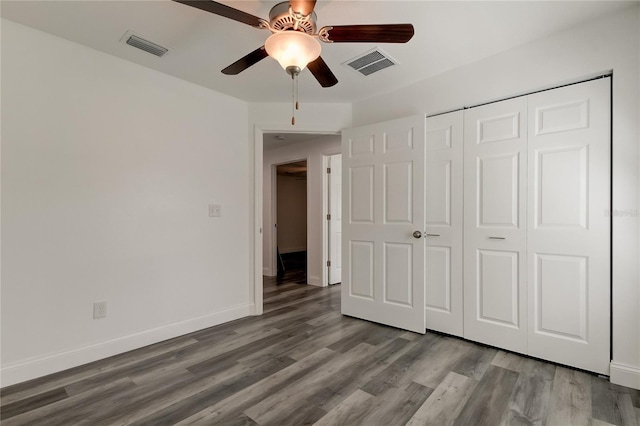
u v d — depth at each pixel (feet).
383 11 6.14
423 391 6.13
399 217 9.52
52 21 6.48
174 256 9.04
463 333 8.64
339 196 16.14
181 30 6.81
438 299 9.14
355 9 6.07
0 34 6.38
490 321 8.16
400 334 9.09
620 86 6.32
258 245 11.09
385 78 9.18
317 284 15.62
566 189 7.02
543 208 7.32
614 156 6.38
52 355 6.89
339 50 7.62
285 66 5.49
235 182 10.66
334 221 15.84
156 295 8.64
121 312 7.97
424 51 7.72
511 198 7.80
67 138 7.18
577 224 6.89
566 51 6.91
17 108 6.56
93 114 7.57
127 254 8.11
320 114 11.10
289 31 5.06
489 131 8.17
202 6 4.56
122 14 6.26
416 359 7.48
